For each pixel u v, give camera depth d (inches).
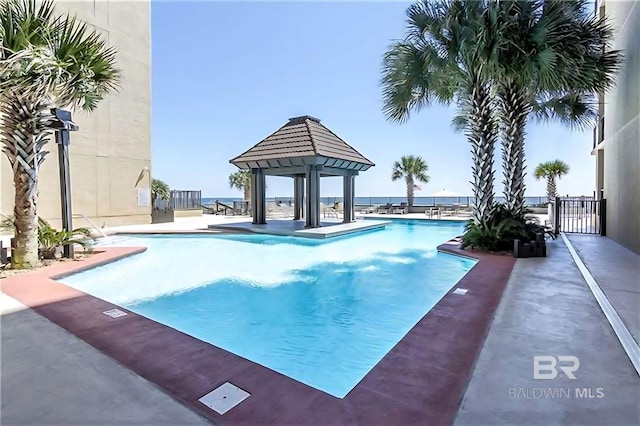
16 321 151.6
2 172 455.8
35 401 90.2
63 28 263.9
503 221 322.0
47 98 262.5
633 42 317.7
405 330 168.7
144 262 339.6
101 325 147.2
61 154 311.6
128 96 612.7
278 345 153.1
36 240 274.2
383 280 265.0
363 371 128.3
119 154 600.4
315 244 444.8
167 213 682.8
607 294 177.8
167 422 81.7
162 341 130.4
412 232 578.6
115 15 588.7
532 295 182.4
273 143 577.0
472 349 118.3
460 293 187.2
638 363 106.0
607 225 417.7
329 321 181.5
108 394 93.7
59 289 206.5
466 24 290.4
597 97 442.3
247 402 90.2
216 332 168.9
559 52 276.4
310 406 88.1
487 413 82.9
